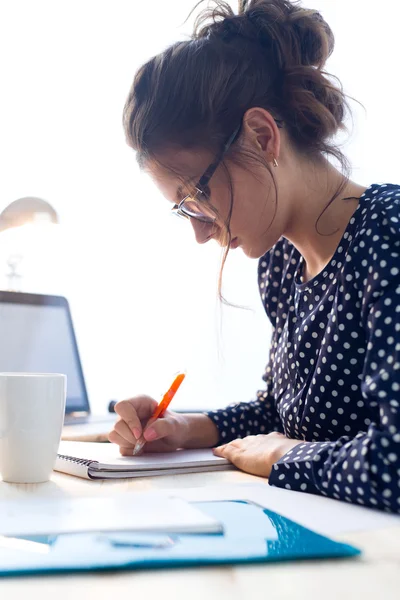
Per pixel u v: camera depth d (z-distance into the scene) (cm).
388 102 224
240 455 85
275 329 114
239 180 90
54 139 211
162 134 88
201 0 99
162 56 92
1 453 72
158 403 100
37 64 208
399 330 71
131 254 218
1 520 50
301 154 93
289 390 100
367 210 84
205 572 41
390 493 61
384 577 40
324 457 70
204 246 220
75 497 62
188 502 60
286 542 46
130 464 78
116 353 219
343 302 85
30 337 154
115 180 215
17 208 141
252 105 89
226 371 218
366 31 223
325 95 94
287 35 93
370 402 70
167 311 221
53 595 37
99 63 211
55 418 73
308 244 97
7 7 206
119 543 45
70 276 213
